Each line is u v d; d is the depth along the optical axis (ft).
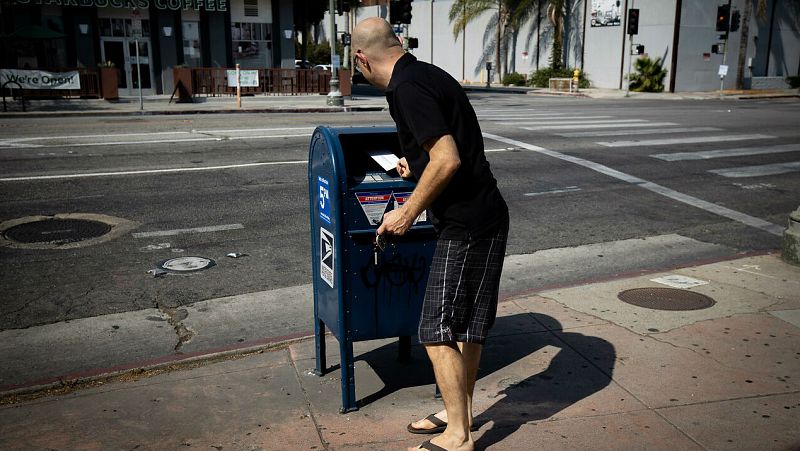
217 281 19.92
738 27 117.70
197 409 12.16
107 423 11.71
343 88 97.04
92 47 89.76
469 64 166.40
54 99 79.41
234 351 14.66
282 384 13.12
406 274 11.83
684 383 12.84
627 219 27.71
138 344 15.61
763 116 67.72
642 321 15.94
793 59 140.77
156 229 25.02
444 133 9.04
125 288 19.25
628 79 114.93
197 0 92.12
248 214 27.20
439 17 171.73
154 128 53.67
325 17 209.36
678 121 61.26
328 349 14.76
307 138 47.09
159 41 92.84
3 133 49.06
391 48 9.91
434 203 9.93
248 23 97.40
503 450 10.69
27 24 86.22
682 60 123.75
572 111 74.18
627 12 126.93
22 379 13.80
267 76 93.30
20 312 17.46
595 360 13.88
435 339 9.97
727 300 17.31
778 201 30.96
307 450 10.80
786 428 11.23
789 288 18.29
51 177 32.94
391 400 12.49
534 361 13.91
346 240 11.36
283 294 18.97
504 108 79.66
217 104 79.87
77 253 22.20
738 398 12.24
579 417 11.68
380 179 11.59
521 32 152.35
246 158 38.70
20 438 11.22
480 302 10.18
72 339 15.88
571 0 138.51
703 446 10.73
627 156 41.09
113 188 30.94
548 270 21.43
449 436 10.26
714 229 26.43
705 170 37.35
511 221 27.12
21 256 21.79
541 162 38.81
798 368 13.43
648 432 11.17
